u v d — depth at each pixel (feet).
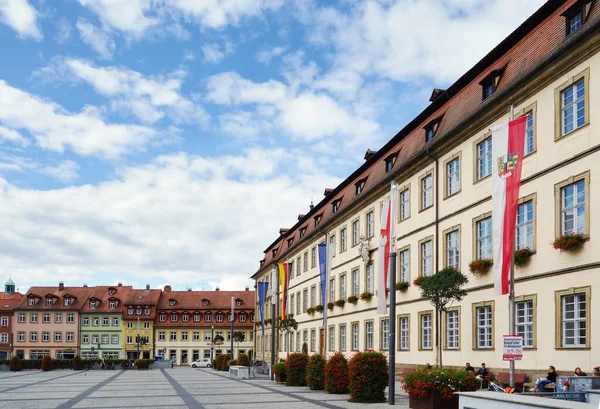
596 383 51.42
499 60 96.53
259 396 85.66
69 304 366.02
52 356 356.18
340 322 169.99
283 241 265.95
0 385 124.67
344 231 173.06
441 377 58.70
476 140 98.94
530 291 81.82
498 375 85.97
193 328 369.71
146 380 147.84
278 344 254.68
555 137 78.89
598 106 71.10
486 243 95.66
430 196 117.19
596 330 69.26
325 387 90.12
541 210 80.84
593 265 70.33
